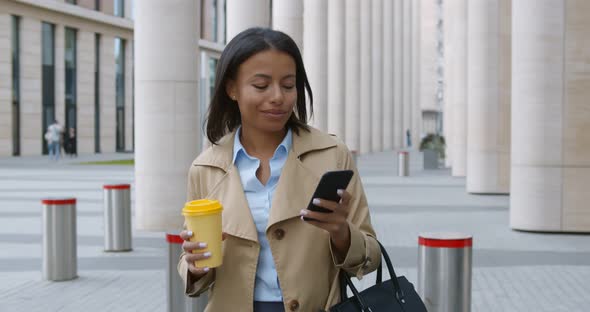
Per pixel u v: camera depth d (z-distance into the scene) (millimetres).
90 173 26266
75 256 8688
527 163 12180
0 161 34000
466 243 4797
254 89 2535
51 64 40875
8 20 37500
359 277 2592
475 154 18984
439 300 4773
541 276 8727
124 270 9109
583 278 8602
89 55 43219
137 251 10383
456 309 4773
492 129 18766
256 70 2529
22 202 16891
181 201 11977
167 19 11750
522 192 12281
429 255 4793
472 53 18844
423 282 4836
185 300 5621
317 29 28031
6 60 37531
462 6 25625
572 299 7566
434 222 13547
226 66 2576
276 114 2543
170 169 11906
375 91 48219
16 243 11336
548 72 11883
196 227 2447
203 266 2467
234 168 2670
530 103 12062
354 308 2582
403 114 56938
